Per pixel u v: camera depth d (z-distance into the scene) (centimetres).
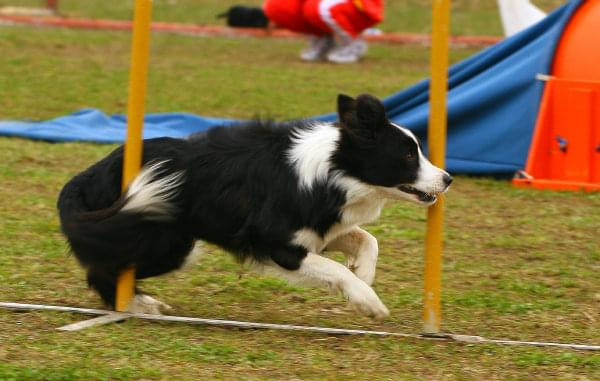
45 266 1023
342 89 2217
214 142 842
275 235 811
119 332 815
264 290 988
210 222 833
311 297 967
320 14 2550
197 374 723
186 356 761
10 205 1255
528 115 1502
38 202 1273
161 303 906
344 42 2620
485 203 1365
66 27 3039
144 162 838
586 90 1454
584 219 1282
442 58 804
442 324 893
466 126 1531
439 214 823
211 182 827
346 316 915
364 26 2619
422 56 2780
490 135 1515
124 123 1795
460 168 1520
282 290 987
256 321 890
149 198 816
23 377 695
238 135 841
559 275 1061
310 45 2667
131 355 755
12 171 1424
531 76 1505
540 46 1533
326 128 823
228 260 1068
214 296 967
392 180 810
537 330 888
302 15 2584
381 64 2622
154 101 2025
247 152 828
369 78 2380
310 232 818
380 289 1000
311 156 809
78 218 838
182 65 2477
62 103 1977
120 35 2919
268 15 2622
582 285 1025
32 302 909
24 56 2453
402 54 2803
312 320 898
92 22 3048
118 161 856
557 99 1471
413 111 1562
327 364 760
